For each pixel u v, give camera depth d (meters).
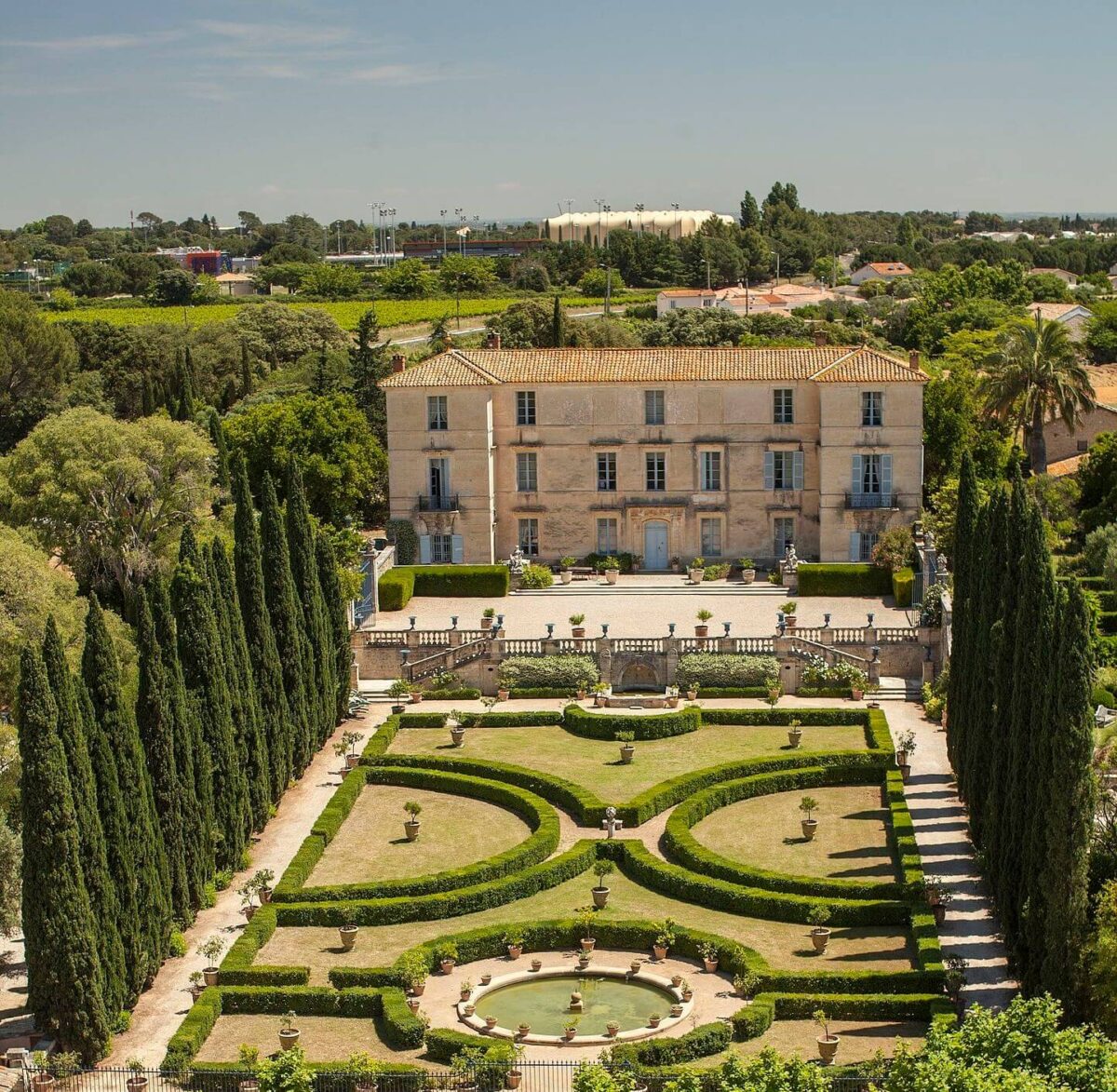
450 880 71.75
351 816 82.19
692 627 105.44
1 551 83.12
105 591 110.62
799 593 113.12
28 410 158.75
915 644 99.38
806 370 118.62
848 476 117.56
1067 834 57.00
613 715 93.31
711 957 63.91
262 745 80.50
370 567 110.69
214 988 61.91
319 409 133.00
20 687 58.50
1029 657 62.62
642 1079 53.41
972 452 127.44
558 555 122.31
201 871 71.00
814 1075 49.00
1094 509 119.69
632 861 74.56
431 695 99.50
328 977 63.47
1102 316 193.12
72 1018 58.28
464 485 119.81
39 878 58.09
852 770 85.06
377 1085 54.41
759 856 75.06
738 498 120.50
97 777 61.53
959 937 65.75
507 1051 55.53
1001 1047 49.41
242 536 82.19
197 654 73.56
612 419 120.25
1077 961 57.09
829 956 64.50
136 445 109.88
